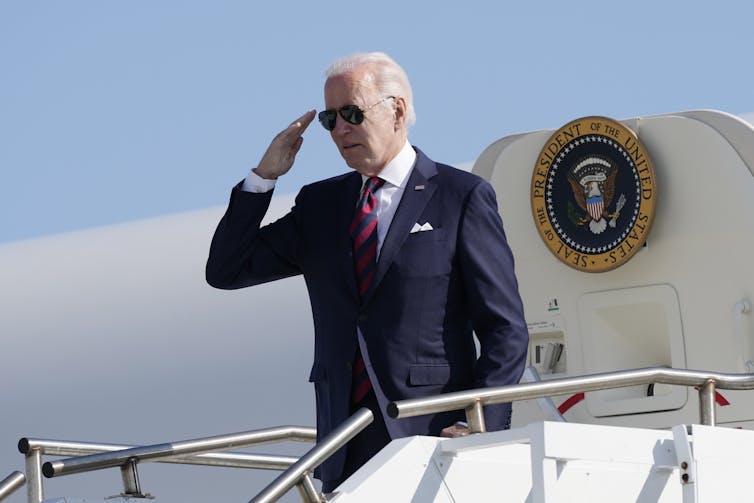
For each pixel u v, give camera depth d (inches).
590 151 537.0
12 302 1712.6
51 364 1514.5
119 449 378.6
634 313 535.2
